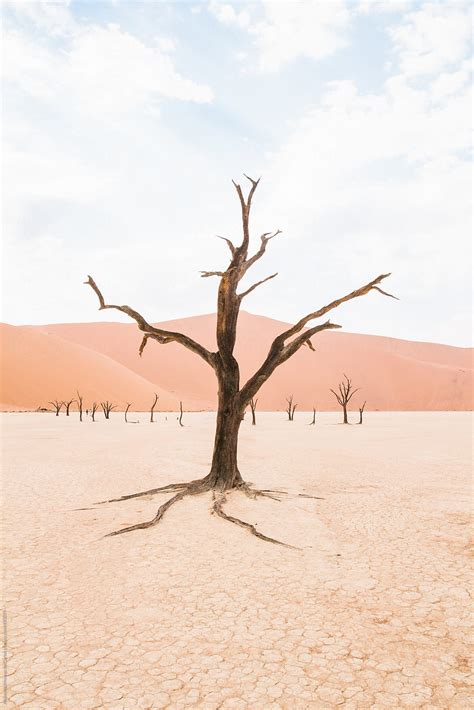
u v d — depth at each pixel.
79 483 14.32
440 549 8.11
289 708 3.94
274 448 25.33
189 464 17.98
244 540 8.64
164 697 4.08
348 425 50.84
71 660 4.67
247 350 140.88
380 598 6.14
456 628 5.33
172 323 160.00
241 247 12.40
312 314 11.91
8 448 24.83
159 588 6.50
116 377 104.06
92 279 11.50
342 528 9.46
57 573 7.03
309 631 5.27
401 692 4.15
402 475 16.08
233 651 4.84
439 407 114.19
